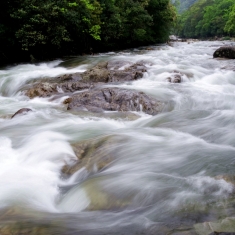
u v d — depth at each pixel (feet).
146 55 62.28
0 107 29.86
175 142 18.47
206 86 33.68
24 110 26.40
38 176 15.89
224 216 10.59
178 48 83.61
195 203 11.63
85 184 14.17
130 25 89.10
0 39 56.65
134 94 27.58
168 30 120.47
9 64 56.85
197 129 20.85
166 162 15.79
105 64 44.34
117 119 24.22
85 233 10.19
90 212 12.11
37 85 34.60
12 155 18.31
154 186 13.28
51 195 14.26
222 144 18.13
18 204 12.89
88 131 21.39
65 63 54.85
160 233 9.94
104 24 75.20
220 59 49.93
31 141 19.88
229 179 13.05
